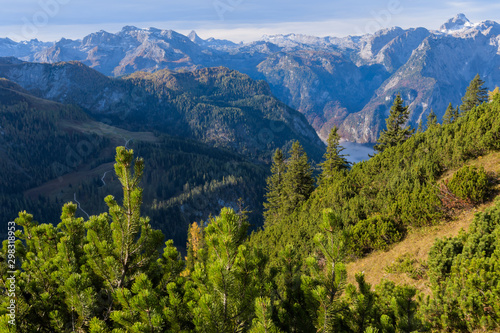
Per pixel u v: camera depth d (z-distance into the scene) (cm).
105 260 600
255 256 662
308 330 611
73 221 775
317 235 572
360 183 2725
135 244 644
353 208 2189
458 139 2208
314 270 584
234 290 524
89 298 560
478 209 1602
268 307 489
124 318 505
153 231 666
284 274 694
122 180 599
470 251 1074
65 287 568
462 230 1251
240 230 611
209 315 486
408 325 660
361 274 676
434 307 921
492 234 1096
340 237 552
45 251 759
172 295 536
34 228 767
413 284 1329
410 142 2764
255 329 500
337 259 549
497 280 845
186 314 560
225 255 545
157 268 713
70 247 710
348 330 642
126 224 621
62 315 609
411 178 2147
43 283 670
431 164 2153
